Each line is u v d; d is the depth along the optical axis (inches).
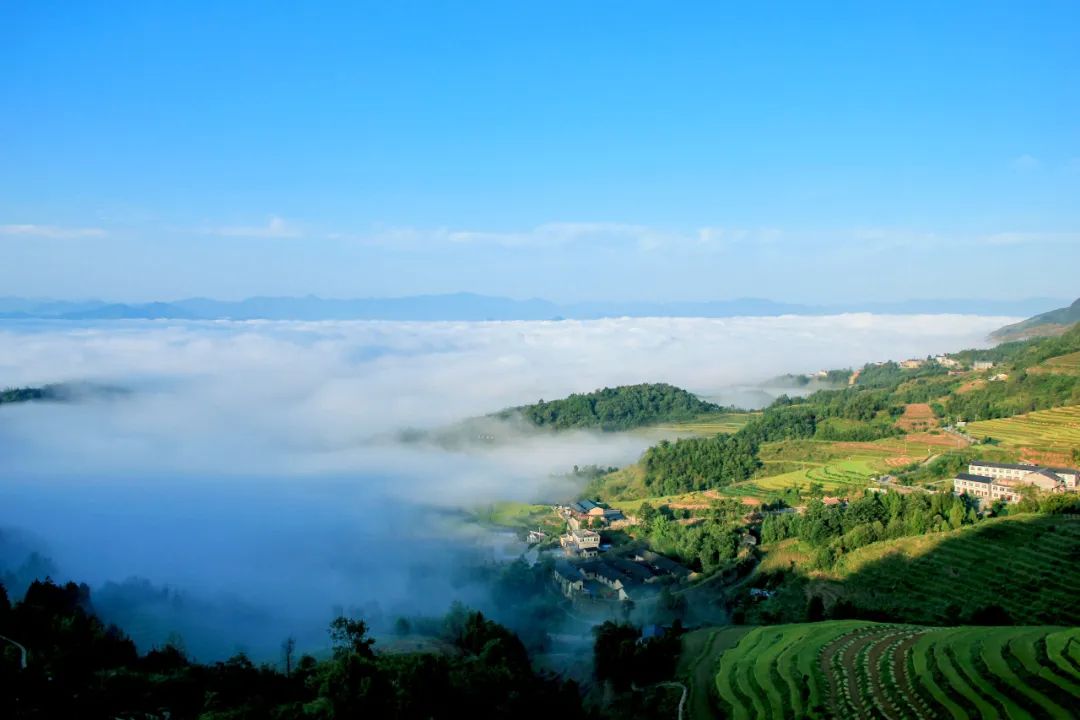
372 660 3270.2
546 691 3275.1
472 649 4183.1
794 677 3095.5
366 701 2719.0
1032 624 3853.3
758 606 4926.2
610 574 6205.7
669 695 3368.6
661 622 4990.2
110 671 3157.0
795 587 5044.3
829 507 6643.7
